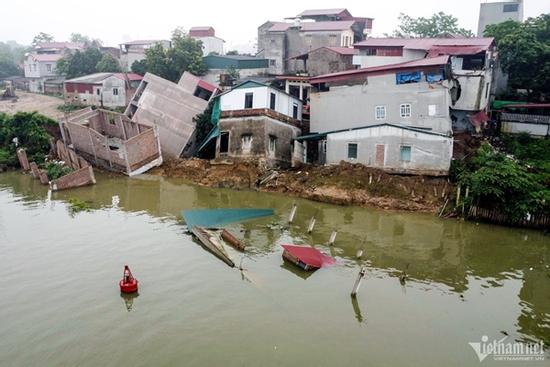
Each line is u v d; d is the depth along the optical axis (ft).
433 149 110.32
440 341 57.57
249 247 84.33
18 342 55.67
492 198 96.73
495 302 67.21
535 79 149.59
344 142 120.47
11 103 227.61
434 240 89.40
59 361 52.49
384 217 101.40
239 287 69.36
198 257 79.15
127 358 53.21
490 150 116.88
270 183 121.80
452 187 106.73
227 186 123.85
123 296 66.18
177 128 149.89
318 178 117.39
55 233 89.20
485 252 84.33
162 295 66.59
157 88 156.97
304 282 71.56
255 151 131.23
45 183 128.26
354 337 57.93
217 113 138.10
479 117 135.54
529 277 75.15
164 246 83.51
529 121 134.51
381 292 69.21
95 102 210.79
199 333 57.98
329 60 169.68
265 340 56.90
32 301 64.49
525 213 93.25
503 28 167.53
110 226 93.50
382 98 126.31
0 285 68.59
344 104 131.85
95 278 71.20
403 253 83.46
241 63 200.54
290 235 90.79
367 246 86.28
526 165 108.88
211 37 256.93
